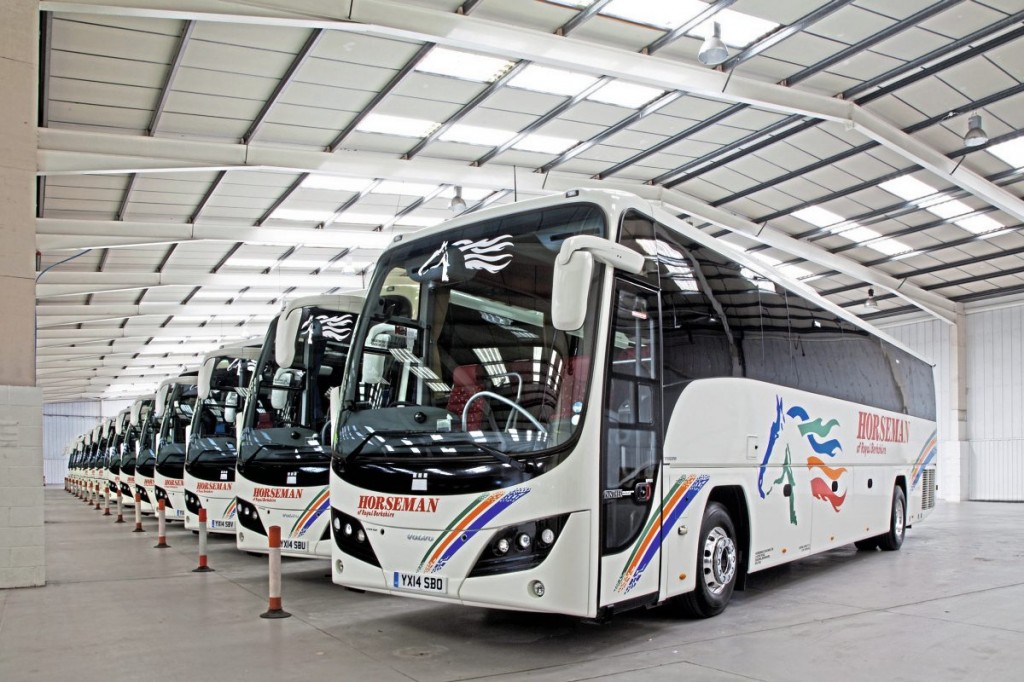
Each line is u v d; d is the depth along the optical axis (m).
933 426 14.11
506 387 5.62
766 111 15.10
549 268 5.80
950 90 14.59
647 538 5.89
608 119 15.33
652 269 6.35
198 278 25.72
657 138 16.25
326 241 21.53
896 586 8.63
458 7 11.86
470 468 5.50
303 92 13.69
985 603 7.58
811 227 21.52
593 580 5.25
